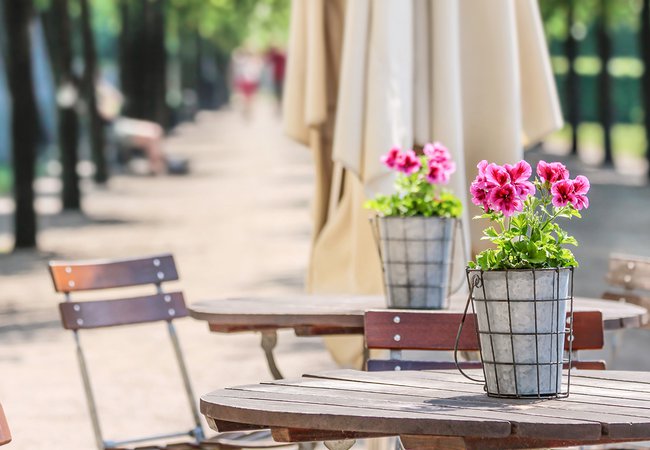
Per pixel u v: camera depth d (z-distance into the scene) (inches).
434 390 169.5
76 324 259.8
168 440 320.5
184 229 928.3
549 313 162.1
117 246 817.5
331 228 317.4
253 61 4301.2
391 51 279.6
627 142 2260.1
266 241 846.5
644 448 240.2
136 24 1780.3
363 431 153.3
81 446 321.1
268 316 233.1
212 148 2034.9
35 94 817.5
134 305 266.2
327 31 318.7
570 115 1768.0
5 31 800.3
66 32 1047.0
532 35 300.7
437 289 237.3
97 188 1326.3
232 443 233.9
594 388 171.5
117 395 388.8
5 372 433.1
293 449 264.8
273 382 177.8
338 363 318.7
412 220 235.8
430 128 284.8
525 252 162.7
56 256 773.3
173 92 2615.7
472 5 288.8
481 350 165.0
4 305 592.4
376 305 245.3
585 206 165.9
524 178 166.4
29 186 807.1
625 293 275.3
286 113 326.6
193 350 470.9
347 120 280.8
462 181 280.2
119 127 1588.3
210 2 1952.5
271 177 1486.2
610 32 1605.6
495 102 288.4
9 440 171.2
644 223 959.0
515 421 144.9
